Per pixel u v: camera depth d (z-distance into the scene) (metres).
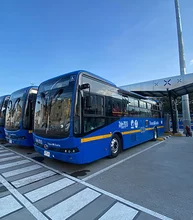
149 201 3.07
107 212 2.71
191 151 7.71
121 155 6.81
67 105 4.46
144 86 13.99
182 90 14.30
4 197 3.25
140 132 8.69
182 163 5.65
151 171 4.80
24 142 6.82
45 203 3.01
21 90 7.67
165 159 6.19
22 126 6.83
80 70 4.76
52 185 3.79
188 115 15.55
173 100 17.02
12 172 4.70
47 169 4.96
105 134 5.51
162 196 3.27
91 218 2.55
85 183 3.90
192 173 4.64
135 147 8.75
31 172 4.70
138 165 5.39
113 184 3.85
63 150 4.31
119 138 6.68
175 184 3.87
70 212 2.72
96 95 5.18
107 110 5.72
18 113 7.23
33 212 2.72
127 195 3.30
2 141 10.54
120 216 2.60
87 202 3.03
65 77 4.84
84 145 4.46
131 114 7.74
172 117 15.23
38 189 3.59
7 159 6.14
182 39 16.33
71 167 5.16
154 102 11.52
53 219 2.54
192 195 3.32
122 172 4.70
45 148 4.88
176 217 2.58
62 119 4.48
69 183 3.91
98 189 3.58
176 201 3.08
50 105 4.98
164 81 13.26
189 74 12.35
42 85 5.62
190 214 2.66
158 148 8.47
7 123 7.89
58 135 4.47
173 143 10.17
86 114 4.62
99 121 5.22
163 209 2.80
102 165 5.38
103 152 5.40
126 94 7.38
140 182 3.97
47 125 4.90
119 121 6.54
